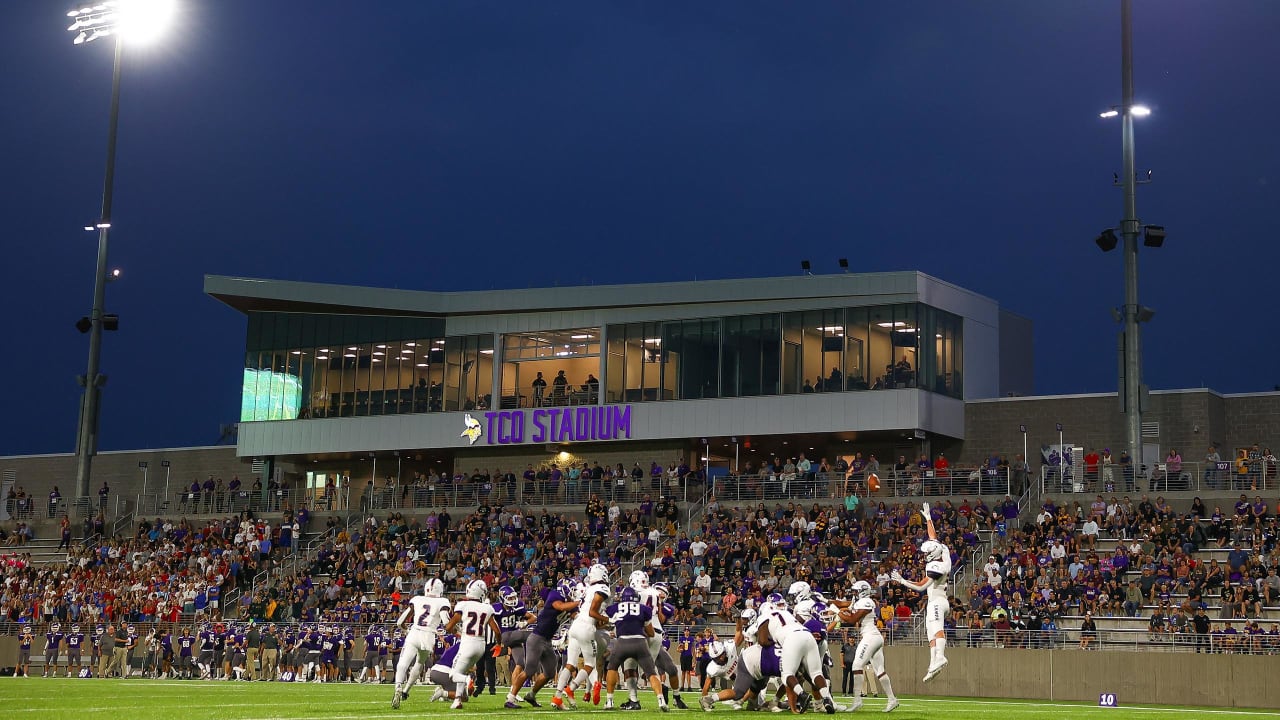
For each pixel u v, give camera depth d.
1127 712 21.81
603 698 22.84
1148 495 41.00
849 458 46.72
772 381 50.22
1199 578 34.56
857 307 49.22
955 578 38.41
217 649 39.59
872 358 48.69
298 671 37.06
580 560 44.12
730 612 38.22
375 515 53.53
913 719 17.11
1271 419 45.47
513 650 20.69
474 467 55.91
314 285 57.09
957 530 39.97
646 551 44.66
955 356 50.19
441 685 18.23
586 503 50.19
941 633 18.00
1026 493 42.91
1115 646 32.69
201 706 18.78
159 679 37.09
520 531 47.59
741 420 50.44
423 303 56.03
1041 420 48.06
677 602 39.75
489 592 42.28
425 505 53.25
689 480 48.97
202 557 49.97
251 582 48.53
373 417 56.97
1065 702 29.56
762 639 17.62
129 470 63.69
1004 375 54.31
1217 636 31.00
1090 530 38.06
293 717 15.70
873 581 37.41
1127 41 44.25
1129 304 42.84
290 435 58.38
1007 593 35.94
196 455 62.66
